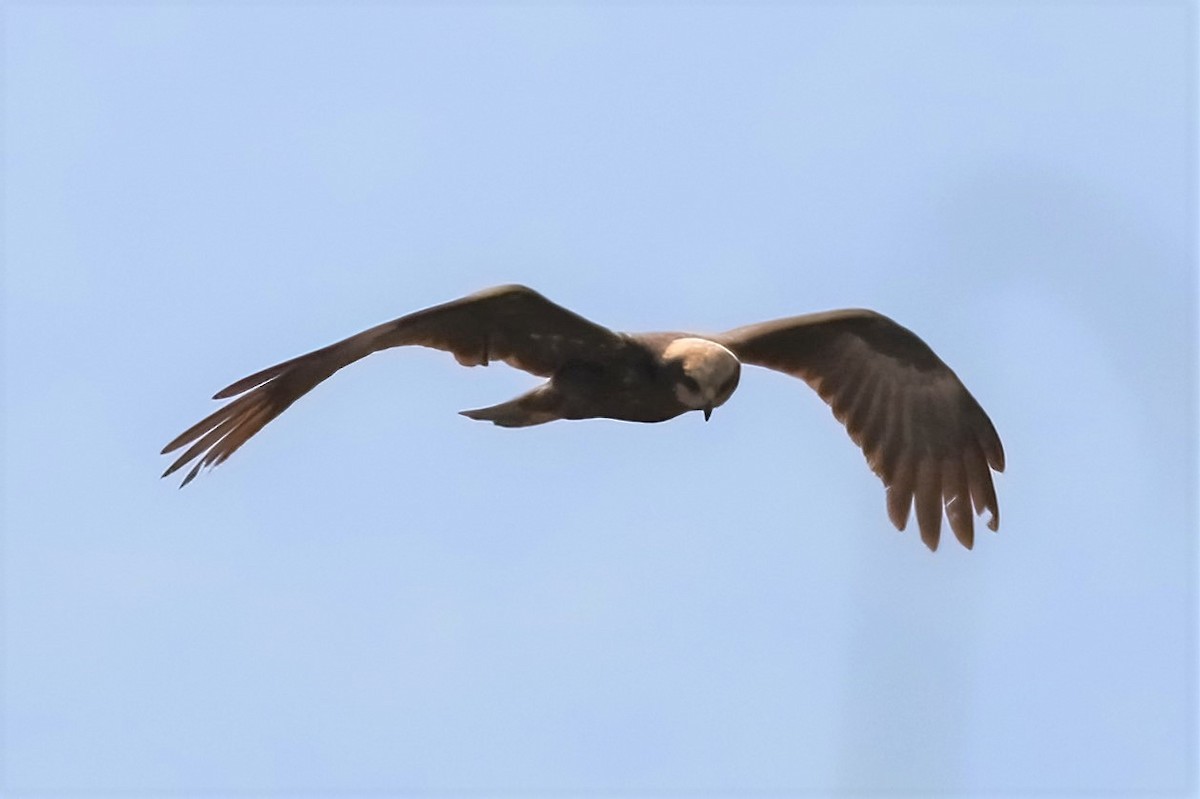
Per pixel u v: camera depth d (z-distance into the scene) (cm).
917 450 1504
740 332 1435
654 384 1280
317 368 1233
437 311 1212
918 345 1453
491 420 1302
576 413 1302
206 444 1256
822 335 1450
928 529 1508
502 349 1263
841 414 1488
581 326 1241
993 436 1475
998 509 1495
